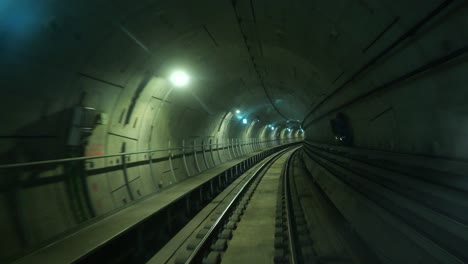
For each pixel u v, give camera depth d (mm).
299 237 5781
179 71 8117
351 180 6113
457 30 2494
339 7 4086
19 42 3805
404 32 3195
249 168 21859
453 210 2572
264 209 8617
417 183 3154
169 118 9805
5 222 4008
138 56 6215
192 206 9062
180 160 11469
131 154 7484
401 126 4062
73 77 4977
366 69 4539
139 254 5441
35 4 3631
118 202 6547
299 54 7387
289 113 25125
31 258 3840
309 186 11109
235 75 11797
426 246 2752
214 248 5516
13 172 4188
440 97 3021
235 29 7145
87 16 4375
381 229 4066
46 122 4711
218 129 17438
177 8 5586
